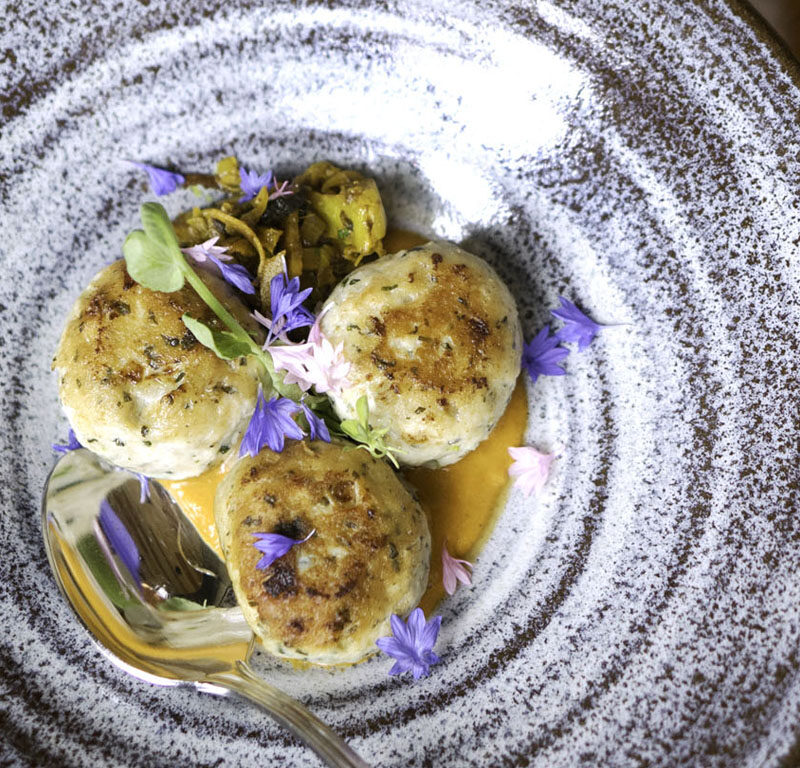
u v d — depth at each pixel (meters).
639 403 0.25
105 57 0.25
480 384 0.23
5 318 0.26
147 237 0.22
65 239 0.26
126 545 0.25
